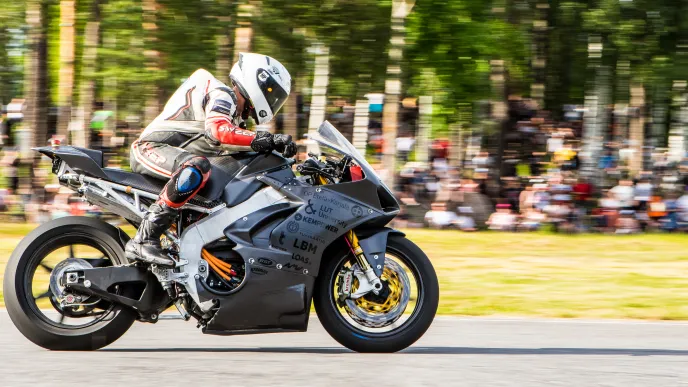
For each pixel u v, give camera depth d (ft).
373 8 186.50
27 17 189.57
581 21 213.87
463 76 205.87
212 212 54.90
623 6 211.61
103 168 55.52
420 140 228.02
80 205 141.08
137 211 54.80
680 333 67.31
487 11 205.05
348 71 193.57
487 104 212.64
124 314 55.11
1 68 219.00
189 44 181.57
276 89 57.21
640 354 58.13
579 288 91.35
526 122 206.08
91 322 55.31
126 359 52.26
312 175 57.47
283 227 55.06
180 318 70.74
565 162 176.45
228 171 55.62
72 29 188.55
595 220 163.84
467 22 202.08
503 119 207.21
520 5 207.10
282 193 55.62
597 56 221.46
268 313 54.85
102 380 46.09
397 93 190.29
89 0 186.70
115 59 184.24
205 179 53.98
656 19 211.20
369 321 55.88
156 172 55.16
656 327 69.92
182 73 182.70
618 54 218.38
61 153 55.06
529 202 166.30
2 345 56.49
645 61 217.15
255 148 54.95
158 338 62.13
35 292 76.33
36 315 54.13
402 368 50.96
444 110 214.90
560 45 222.69
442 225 164.45
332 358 53.93
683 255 124.47
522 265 108.78
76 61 205.36
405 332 56.29
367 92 198.39
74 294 54.08
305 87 219.61
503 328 68.23
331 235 55.36
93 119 206.39
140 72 182.09
